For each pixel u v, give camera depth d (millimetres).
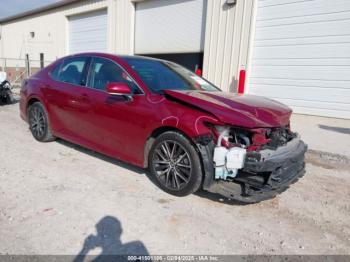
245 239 2504
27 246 2229
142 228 2561
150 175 3760
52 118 4625
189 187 3031
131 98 3453
